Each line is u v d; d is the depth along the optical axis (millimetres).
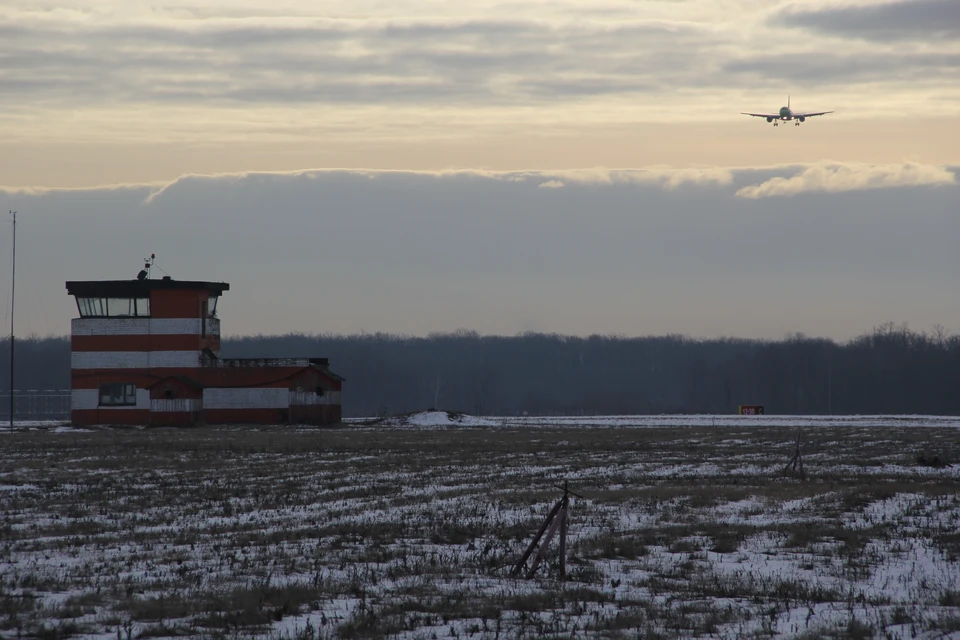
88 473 99125
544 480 92625
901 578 48562
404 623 38625
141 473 99188
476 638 36719
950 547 56438
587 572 49156
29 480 92312
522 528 62344
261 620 39031
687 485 88188
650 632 37125
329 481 91812
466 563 51250
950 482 90875
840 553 54844
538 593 44031
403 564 50812
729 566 51688
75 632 37469
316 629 38062
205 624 38656
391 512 70125
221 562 51594
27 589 45031
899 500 77625
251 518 67625
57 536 60688
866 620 39688
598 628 38250
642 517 67750
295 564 50781
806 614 41062
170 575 48062
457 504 74312
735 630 38219
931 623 38500
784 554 54969
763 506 73625
